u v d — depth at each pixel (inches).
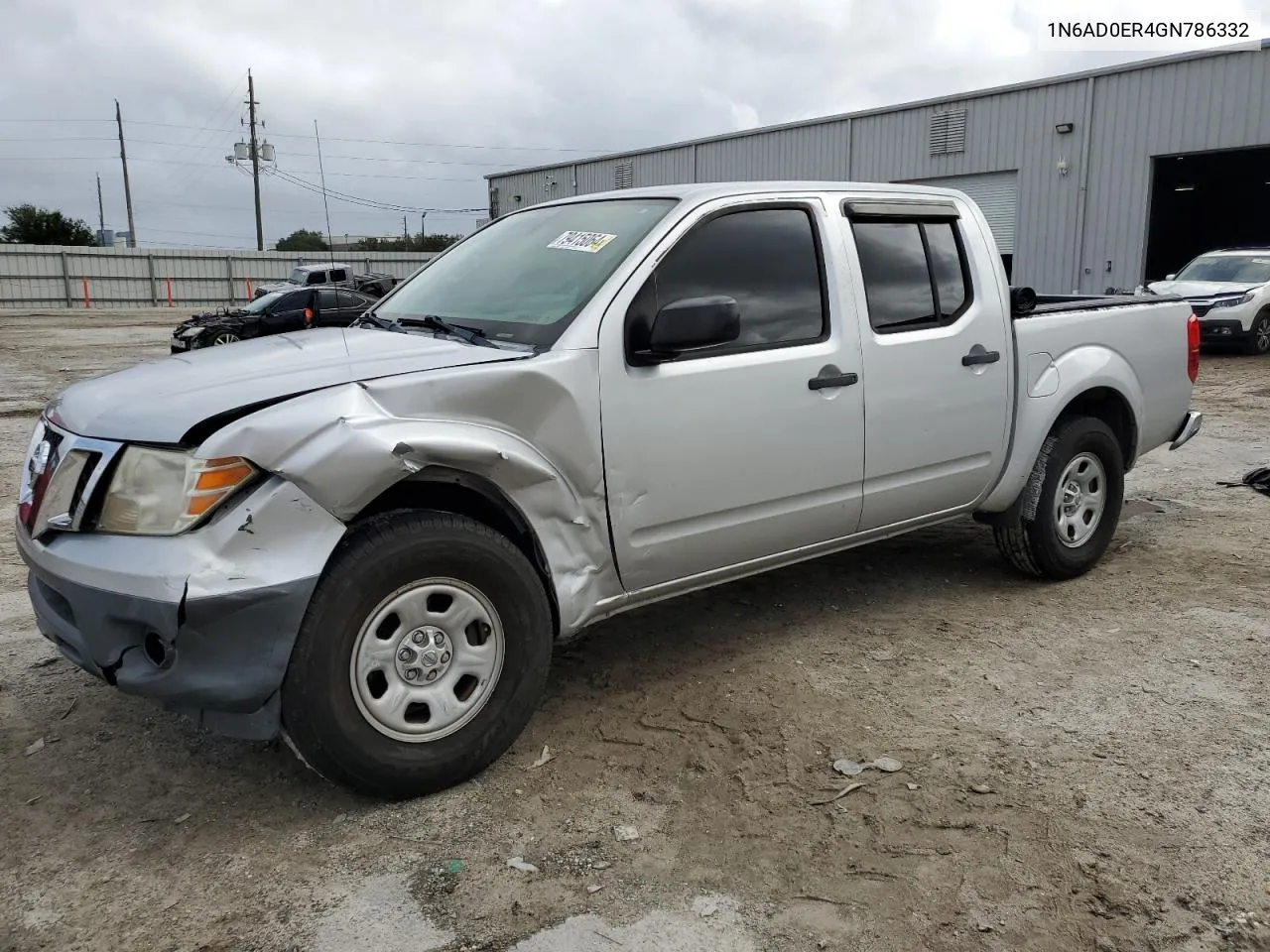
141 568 106.3
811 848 112.3
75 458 115.0
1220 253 685.9
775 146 1159.6
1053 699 148.5
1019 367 184.2
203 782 127.5
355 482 111.1
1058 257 922.7
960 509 183.2
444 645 121.1
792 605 190.5
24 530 125.0
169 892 106.0
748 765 130.3
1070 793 122.3
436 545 117.3
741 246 149.9
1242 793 121.8
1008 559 201.6
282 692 111.4
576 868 109.2
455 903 103.5
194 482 106.8
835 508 161.0
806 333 154.7
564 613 132.3
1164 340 215.0
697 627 179.5
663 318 129.3
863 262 163.8
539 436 126.5
